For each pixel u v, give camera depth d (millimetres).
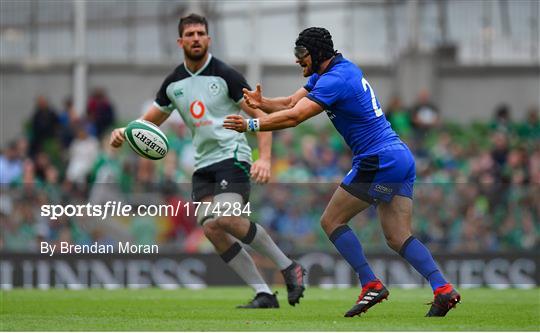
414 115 61375
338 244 25906
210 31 68188
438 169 57875
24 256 47406
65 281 47219
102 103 63531
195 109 30406
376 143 25438
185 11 69750
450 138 61719
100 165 54438
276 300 30953
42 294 39625
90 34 70688
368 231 47750
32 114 67250
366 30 69375
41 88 70250
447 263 48469
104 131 63406
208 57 30484
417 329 22469
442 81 69500
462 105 69688
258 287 30938
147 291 42312
